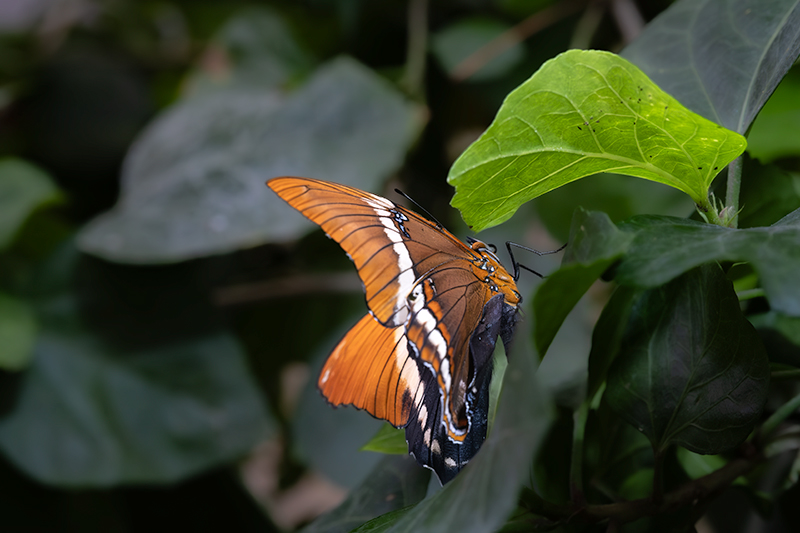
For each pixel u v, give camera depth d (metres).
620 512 0.36
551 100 0.35
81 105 0.65
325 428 0.50
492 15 0.59
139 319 0.48
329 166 0.48
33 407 0.46
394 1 0.60
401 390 0.38
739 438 0.36
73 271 0.48
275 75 0.64
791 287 0.33
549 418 0.33
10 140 0.63
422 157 0.60
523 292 0.51
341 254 0.57
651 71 0.38
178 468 0.46
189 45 0.70
